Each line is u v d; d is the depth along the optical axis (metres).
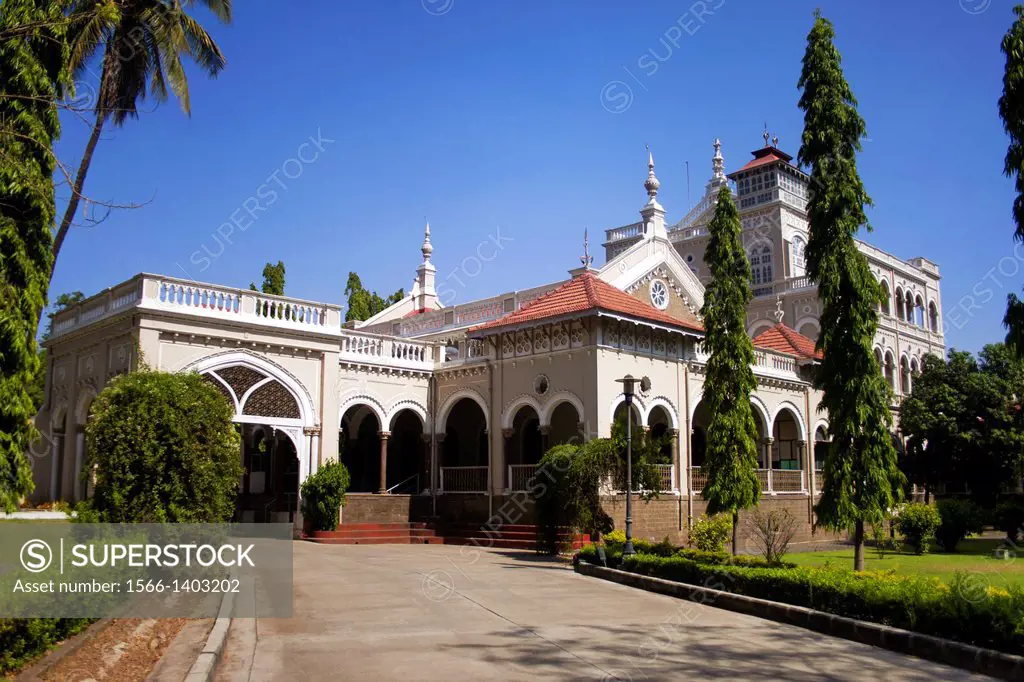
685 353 26.69
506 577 16.08
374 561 18.27
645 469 20.20
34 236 12.95
